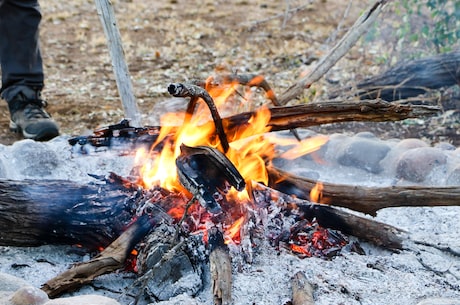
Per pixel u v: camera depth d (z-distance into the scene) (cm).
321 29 775
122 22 830
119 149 307
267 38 750
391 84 478
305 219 298
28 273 283
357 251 295
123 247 276
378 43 631
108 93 579
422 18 574
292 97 346
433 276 283
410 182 346
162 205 284
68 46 738
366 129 469
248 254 279
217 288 261
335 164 363
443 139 449
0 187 288
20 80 444
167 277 271
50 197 288
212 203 275
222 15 866
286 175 301
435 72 468
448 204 290
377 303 266
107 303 245
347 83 525
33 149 349
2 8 431
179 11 895
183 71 637
